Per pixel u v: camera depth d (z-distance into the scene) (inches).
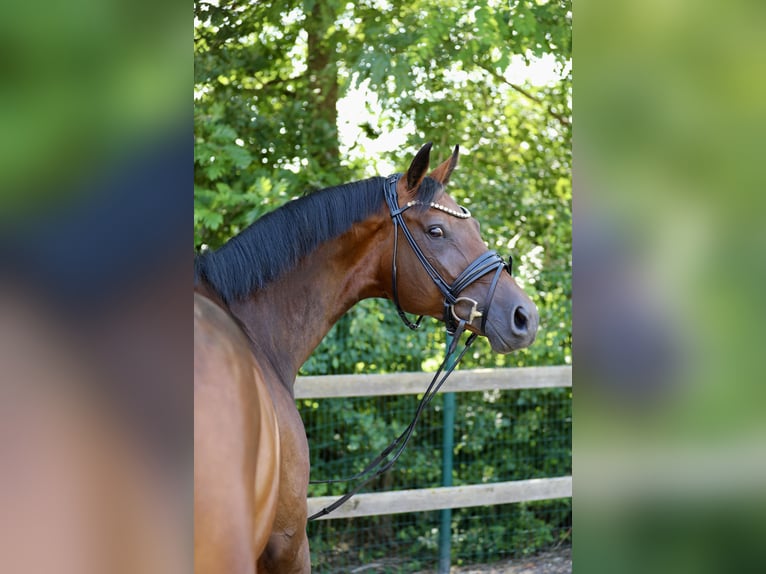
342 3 186.1
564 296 192.7
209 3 186.7
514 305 81.0
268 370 69.3
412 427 88.3
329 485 169.5
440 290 81.7
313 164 184.9
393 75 175.8
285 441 68.2
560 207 205.0
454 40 191.6
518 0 182.4
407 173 82.6
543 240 204.1
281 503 69.0
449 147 201.9
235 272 73.1
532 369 157.8
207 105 183.2
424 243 81.7
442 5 187.6
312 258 78.6
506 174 207.3
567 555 182.4
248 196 164.7
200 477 46.1
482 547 180.4
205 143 169.2
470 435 180.4
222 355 52.4
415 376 147.9
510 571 172.7
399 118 198.1
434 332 173.8
